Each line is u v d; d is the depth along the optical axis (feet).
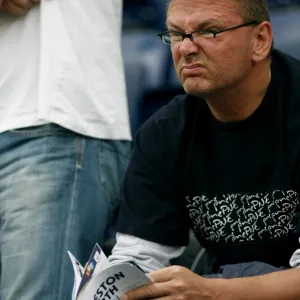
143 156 37.76
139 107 53.01
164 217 37.37
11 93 40.14
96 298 32.24
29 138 39.55
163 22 55.62
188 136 37.19
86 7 40.96
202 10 34.42
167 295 32.96
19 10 40.16
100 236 40.22
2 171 39.50
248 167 36.17
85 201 39.68
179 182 37.29
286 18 52.80
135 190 37.70
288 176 35.76
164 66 52.90
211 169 36.73
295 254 34.86
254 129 36.11
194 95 35.50
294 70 36.58
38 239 38.70
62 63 39.86
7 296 38.70
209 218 36.83
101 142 40.60
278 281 33.78
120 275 32.17
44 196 39.01
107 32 41.45
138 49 54.03
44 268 38.52
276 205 35.86
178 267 33.42
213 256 37.65
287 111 36.04
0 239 39.45
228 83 34.88
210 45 34.45
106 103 40.86
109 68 41.32
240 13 34.71
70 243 38.96
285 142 35.91
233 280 33.68
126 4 56.65
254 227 36.11
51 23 40.14
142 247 37.06
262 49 35.47
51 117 39.24
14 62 40.27
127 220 37.52
